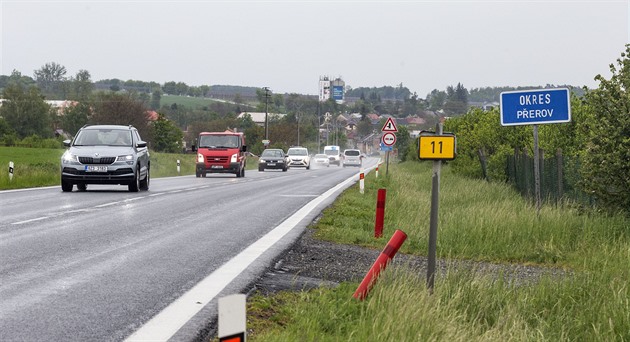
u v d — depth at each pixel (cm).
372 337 803
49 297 1031
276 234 1809
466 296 1100
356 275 1322
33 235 1708
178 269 1275
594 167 1923
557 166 2483
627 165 1866
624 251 1531
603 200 1953
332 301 998
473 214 2058
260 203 2795
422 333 847
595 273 1295
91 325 879
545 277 1251
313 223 2086
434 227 1102
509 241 1736
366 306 978
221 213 2347
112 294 1058
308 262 1435
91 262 1334
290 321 922
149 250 1494
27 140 15588
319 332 856
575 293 1173
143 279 1178
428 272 1105
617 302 1069
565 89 1969
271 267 1334
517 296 1159
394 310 902
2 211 2298
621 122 1869
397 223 2062
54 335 830
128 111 18650
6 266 1281
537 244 1731
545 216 1950
